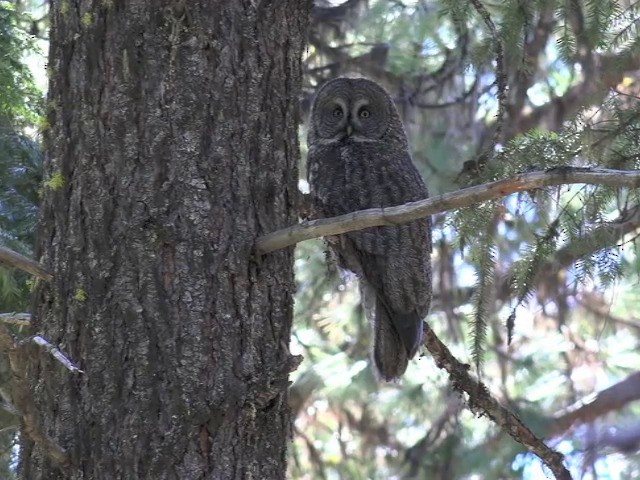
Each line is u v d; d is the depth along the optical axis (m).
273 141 7.46
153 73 7.13
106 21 7.20
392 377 10.66
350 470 19.23
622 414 18.34
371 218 6.78
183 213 6.98
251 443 6.84
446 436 18.27
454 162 16.25
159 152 7.03
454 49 15.41
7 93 9.39
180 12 7.20
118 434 6.66
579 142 8.91
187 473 6.59
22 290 9.82
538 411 18.02
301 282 17.77
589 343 19.45
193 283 6.91
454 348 17.25
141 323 6.80
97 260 6.91
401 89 16.48
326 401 18.83
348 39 16.61
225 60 7.30
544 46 14.38
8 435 9.59
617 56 9.30
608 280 9.25
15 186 9.95
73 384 6.80
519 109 15.53
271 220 7.33
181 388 6.71
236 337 6.97
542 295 16.41
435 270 17.45
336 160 11.31
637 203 9.43
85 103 7.15
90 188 7.02
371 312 10.71
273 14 7.62
